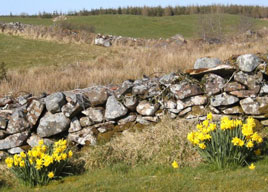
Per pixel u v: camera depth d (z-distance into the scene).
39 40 23.22
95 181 5.02
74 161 5.79
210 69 6.52
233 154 4.97
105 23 46.66
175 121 6.36
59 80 9.30
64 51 20.16
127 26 44.28
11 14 60.19
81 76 9.77
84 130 6.62
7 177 5.58
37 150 5.27
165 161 5.42
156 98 6.63
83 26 29.78
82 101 6.66
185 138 5.79
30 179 5.16
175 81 6.64
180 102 6.48
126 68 10.35
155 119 6.53
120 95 6.64
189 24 45.94
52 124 6.62
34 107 6.75
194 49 15.10
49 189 4.92
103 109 6.74
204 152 5.13
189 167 5.20
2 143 6.64
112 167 5.51
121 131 6.63
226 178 4.54
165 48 17.48
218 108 6.36
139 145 5.88
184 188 4.43
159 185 4.58
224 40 22.53
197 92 6.44
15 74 10.70
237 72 6.42
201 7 62.06
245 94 6.22
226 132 5.02
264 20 51.12
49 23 47.66
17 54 18.70
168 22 47.28
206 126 5.17
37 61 16.98
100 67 12.08
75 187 4.86
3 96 7.68
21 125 6.65
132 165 5.56
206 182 4.52
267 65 6.34
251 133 4.81
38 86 8.75
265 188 4.17
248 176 4.54
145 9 65.56
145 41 24.12
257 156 5.25
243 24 26.17
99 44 22.98
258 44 14.48
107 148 5.87
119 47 22.19
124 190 4.54
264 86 6.25
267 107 6.14
